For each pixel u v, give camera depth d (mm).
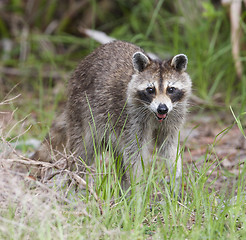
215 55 14938
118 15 19312
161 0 15336
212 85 15391
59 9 20062
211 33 16234
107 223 7395
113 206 7906
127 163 9633
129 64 10242
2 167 7852
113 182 8617
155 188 8328
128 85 9766
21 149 11406
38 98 15992
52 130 11281
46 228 6828
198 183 8781
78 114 10664
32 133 12242
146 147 9906
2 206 7359
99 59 10617
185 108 9914
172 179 8734
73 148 10633
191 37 15305
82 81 10742
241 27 14812
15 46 18859
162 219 7973
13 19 19312
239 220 7770
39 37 17578
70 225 7023
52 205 7703
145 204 7988
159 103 9320
